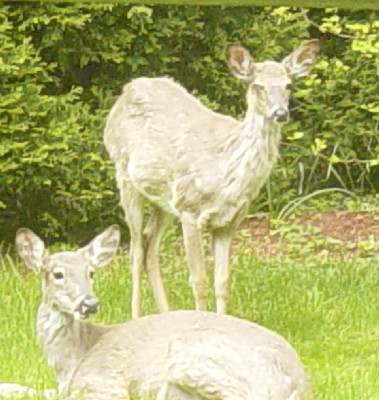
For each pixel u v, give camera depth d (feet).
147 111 44.93
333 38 64.54
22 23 55.98
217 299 42.86
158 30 58.59
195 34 59.62
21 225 58.23
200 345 31.73
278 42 62.08
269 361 31.42
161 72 60.03
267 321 45.16
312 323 44.80
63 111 56.54
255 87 41.73
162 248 56.80
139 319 33.96
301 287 49.16
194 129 43.62
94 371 33.35
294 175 61.52
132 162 44.73
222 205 42.45
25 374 37.52
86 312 33.24
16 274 50.96
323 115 62.69
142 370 32.76
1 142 55.06
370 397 35.09
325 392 35.01
